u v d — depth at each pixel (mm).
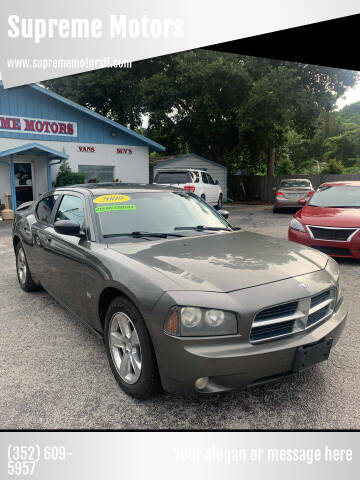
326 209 7570
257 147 27641
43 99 16578
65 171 16734
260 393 2988
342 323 2992
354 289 5578
